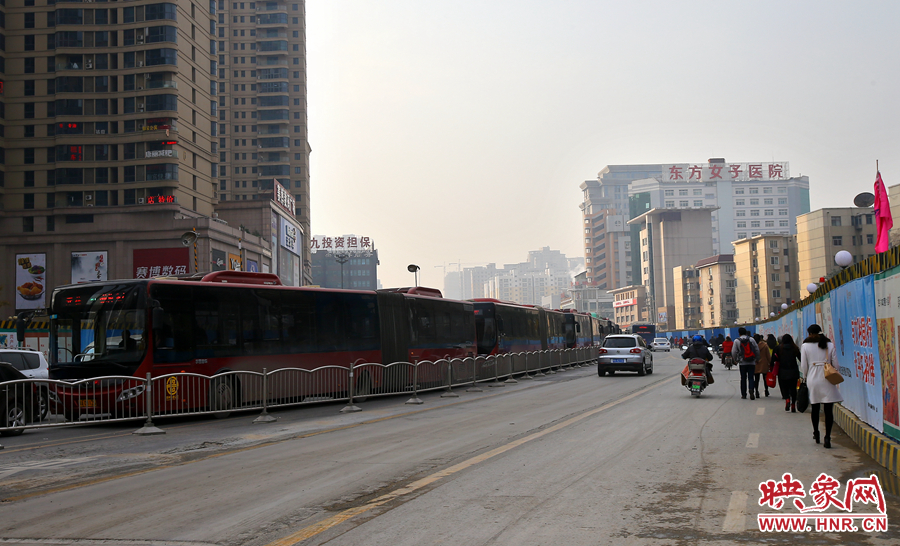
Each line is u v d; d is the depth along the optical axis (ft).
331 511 21.57
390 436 39.88
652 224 462.19
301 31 414.62
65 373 50.24
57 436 44.68
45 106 227.61
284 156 398.62
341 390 63.05
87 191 222.89
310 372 59.31
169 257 211.20
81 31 227.40
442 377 75.10
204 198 242.78
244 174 396.57
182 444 39.04
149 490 25.72
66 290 52.47
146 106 224.53
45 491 26.09
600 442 35.29
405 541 18.04
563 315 154.51
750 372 60.70
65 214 215.92
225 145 397.60
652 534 18.43
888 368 29.14
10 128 226.99
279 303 60.39
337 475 27.73
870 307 32.58
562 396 66.64
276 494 24.34
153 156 222.48
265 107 399.03
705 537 18.15
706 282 389.19
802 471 26.91
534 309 126.21
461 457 31.40
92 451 36.91
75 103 225.35
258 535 18.97
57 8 227.61
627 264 596.70
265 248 257.34
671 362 147.95
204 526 20.07
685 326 408.67
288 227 299.79
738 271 350.43
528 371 102.58
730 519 19.92
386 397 72.64
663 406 54.70
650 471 27.25
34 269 215.10
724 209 548.31
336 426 46.24
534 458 30.68
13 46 229.25
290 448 36.14
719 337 164.14
